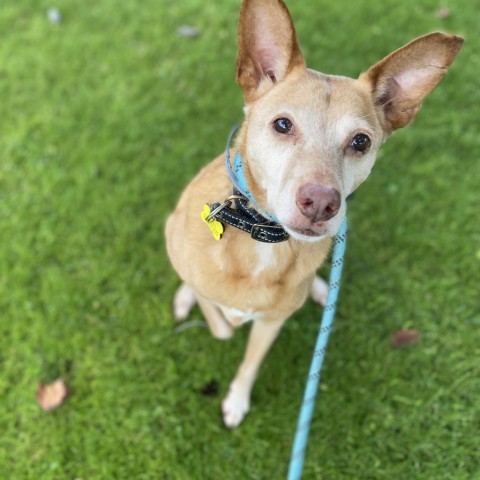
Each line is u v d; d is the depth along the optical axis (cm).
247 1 41
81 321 69
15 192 79
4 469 59
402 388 66
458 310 71
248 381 62
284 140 42
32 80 92
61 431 61
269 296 50
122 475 59
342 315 72
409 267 76
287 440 62
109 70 95
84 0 105
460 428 63
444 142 88
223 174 49
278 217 40
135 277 73
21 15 102
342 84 44
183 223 52
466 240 77
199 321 70
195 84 94
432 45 43
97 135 86
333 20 104
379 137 46
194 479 59
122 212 79
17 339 67
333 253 54
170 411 64
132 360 67
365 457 61
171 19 103
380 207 81
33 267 73
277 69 46
